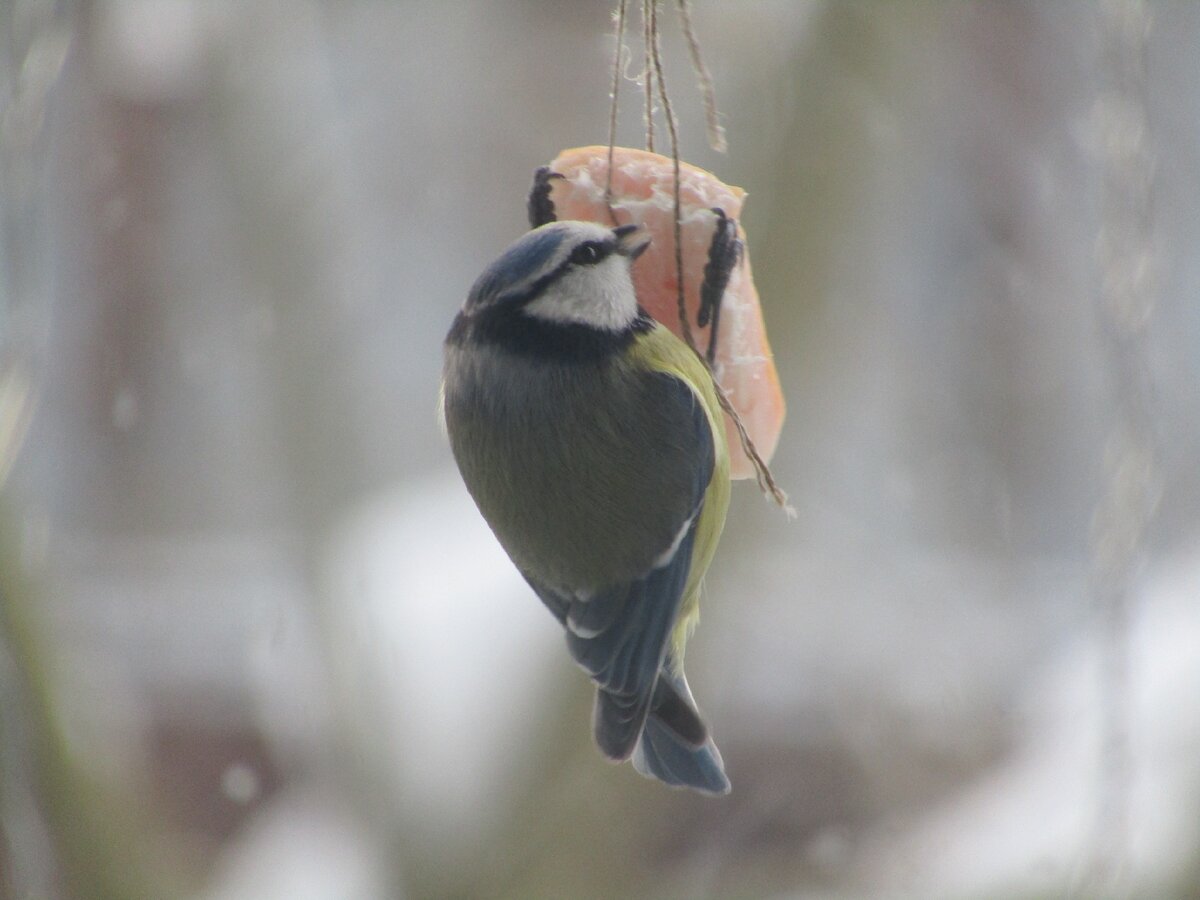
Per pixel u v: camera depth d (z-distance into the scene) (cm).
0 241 768
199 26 1292
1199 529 1348
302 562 1245
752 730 1363
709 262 613
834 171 1130
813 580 1462
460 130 1692
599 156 619
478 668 1134
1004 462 1719
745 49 1230
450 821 1103
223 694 1522
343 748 1154
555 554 577
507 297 569
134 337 1645
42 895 943
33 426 1004
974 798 1204
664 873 1263
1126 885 792
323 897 1142
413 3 1641
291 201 1292
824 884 1215
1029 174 1712
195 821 1493
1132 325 677
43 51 725
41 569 1009
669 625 580
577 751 1104
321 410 1273
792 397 1166
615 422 572
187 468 1725
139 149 1542
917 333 1719
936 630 1435
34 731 990
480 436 571
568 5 1695
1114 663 711
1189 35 1628
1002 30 1702
